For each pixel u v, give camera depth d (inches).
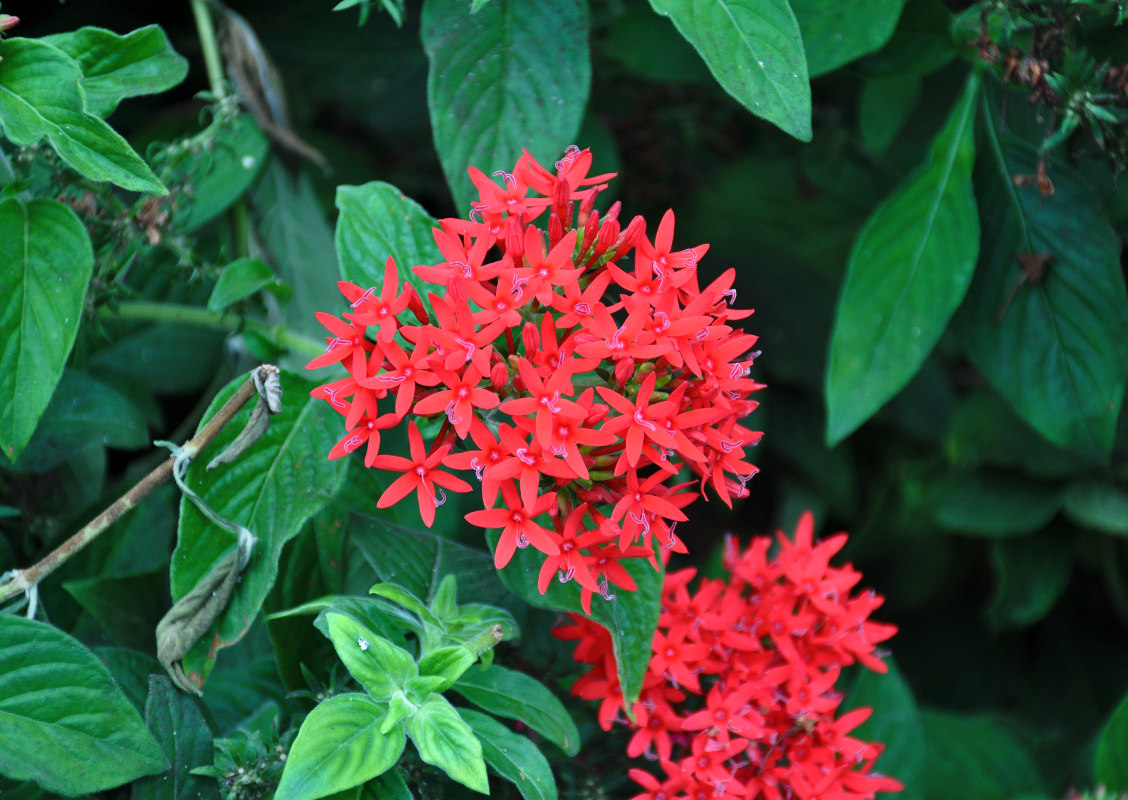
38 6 30.7
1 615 23.6
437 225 25.5
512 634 24.5
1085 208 27.1
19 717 23.5
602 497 23.8
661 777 26.4
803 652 25.9
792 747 25.6
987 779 30.3
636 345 23.3
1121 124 26.0
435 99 25.8
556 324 23.5
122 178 24.2
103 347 28.1
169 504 27.2
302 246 28.4
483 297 23.5
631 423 23.3
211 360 29.4
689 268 23.8
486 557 25.9
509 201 24.2
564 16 25.9
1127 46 26.5
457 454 23.5
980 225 27.5
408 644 25.0
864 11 26.3
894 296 26.8
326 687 25.0
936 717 30.7
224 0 31.1
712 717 25.1
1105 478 31.3
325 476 25.0
